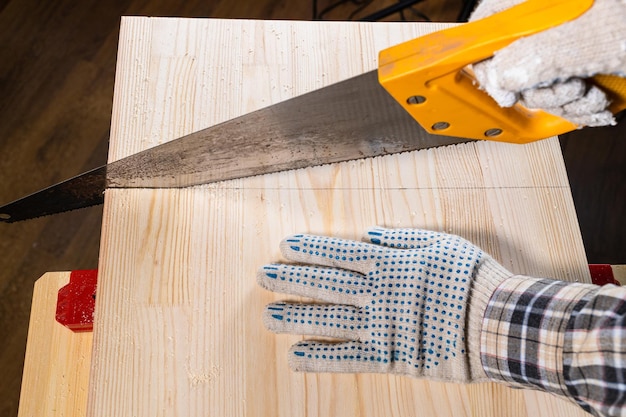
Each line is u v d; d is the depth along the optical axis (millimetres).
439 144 841
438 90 536
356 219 825
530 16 462
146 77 864
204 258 790
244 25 908
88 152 1459
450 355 734
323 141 767
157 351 742
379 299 762
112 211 799
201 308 766
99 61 1525
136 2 1576
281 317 754
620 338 528
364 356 745
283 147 772
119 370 730
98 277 769
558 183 842
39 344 876
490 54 488
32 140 1453
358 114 695
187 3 1578
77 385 856
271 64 885
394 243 803
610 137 1474
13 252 1375
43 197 812
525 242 816
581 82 470
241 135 733
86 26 1546
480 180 843
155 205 808
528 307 670
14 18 1537
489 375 712
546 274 802
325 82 878
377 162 845
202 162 778
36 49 1521
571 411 741
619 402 530
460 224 825
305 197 828
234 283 782
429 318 748
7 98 1478
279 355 753
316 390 739
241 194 823
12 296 1354
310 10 1600
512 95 494
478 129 609
